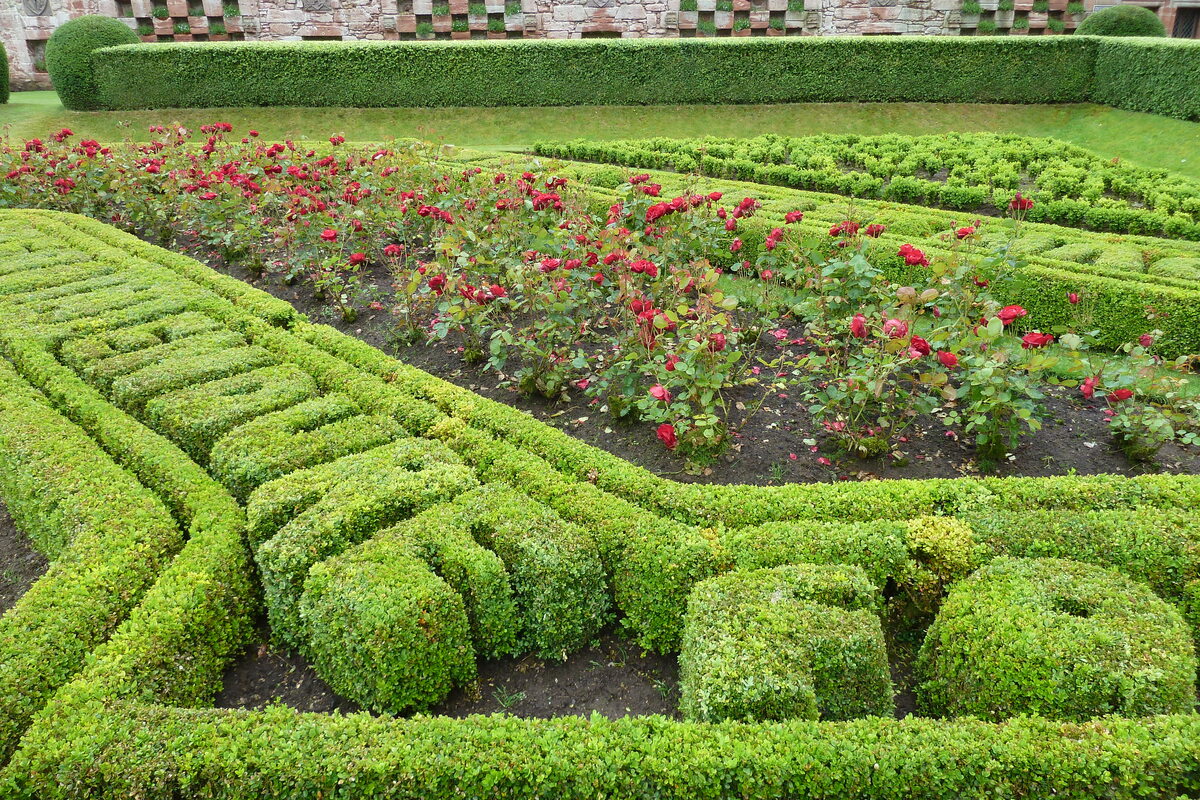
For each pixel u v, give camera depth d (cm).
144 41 2709
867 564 433
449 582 434
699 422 552
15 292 881
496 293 660
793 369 730
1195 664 347
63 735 343
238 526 482
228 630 436
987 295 719
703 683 354
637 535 453
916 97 2283
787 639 368
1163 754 301
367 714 351
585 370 731
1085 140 1948
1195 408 575
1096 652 347
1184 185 1300
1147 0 2781
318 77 2322
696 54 2291
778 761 313
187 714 355
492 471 540
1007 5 2709
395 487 490
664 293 779
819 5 2708
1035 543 436
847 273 709
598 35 2761
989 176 1380
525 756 323
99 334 751
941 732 323
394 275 879
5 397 636
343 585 405
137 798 327
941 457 593
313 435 567
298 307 948
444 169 1254
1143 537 431
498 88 2347
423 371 732
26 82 2761
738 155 1656
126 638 391
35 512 513
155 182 1262
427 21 2734
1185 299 759
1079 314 798
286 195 1078
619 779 316
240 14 2691
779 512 486
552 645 432
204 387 641
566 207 948
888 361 568
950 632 389
